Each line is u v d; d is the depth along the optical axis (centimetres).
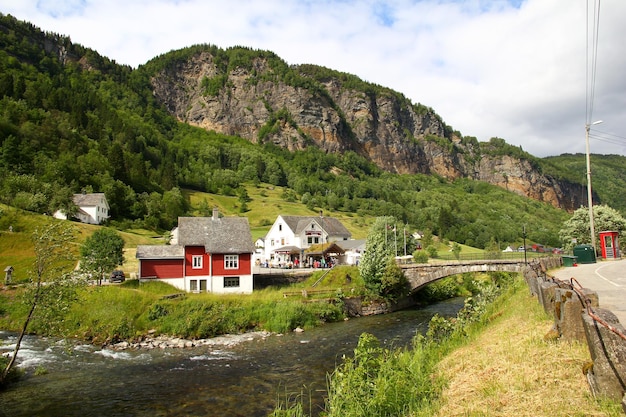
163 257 5088
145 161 19288
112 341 3306
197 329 3566
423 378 1298
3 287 4419
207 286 5225
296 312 4044
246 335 3606
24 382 2291
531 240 16512
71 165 13088
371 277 5191
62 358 2823
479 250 13725
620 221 5528
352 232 14762
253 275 5641
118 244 5247
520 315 1709
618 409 722
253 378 2319
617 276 2539
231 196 19875
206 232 5447
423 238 13712
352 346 3103
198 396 2038
